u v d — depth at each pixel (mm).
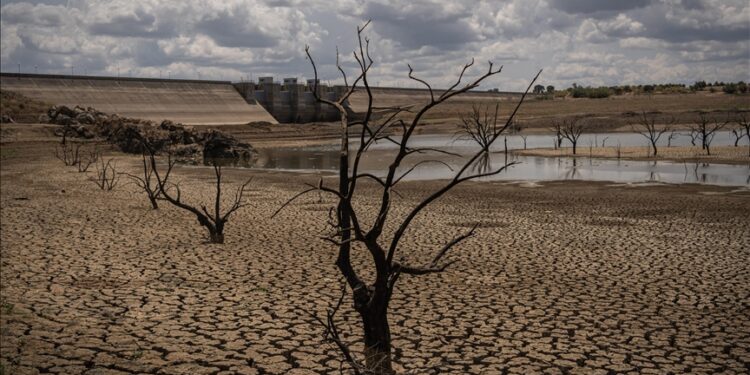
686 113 118000
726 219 20406
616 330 9445
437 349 8672
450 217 21234
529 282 12297
